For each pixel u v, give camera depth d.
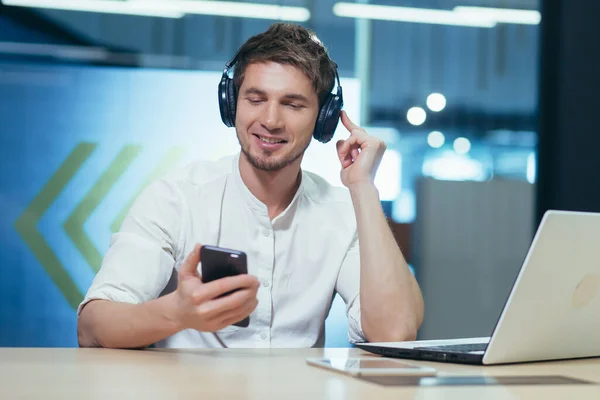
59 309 4.44
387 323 1.52
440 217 4.62
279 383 0.93
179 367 1.08
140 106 4.53
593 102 4.36
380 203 1.65
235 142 4.57
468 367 1.12
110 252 1.61
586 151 4.38
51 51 4.50
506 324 1.10
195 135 4.55
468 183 4.73
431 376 1.01
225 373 1.02
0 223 4.42
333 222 1.81
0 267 4.41
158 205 1.71
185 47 4.57
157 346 1.69
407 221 4.66
